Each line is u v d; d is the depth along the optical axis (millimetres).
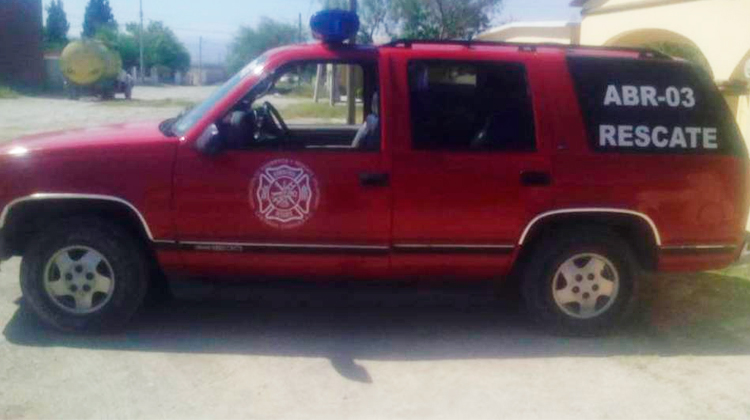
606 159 5398
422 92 5336
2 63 42750
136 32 83875
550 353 5426
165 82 85250
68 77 37750
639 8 11680
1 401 4453
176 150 5184
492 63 5398
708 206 5539
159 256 5301
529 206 5355
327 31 5402
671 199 5477
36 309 5367
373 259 5344
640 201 5438
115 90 38875
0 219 5156
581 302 5668
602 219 5527
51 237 5281
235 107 5285
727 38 9922
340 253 5309
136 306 5418
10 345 5219
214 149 5102
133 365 4996
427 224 5301
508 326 5930
